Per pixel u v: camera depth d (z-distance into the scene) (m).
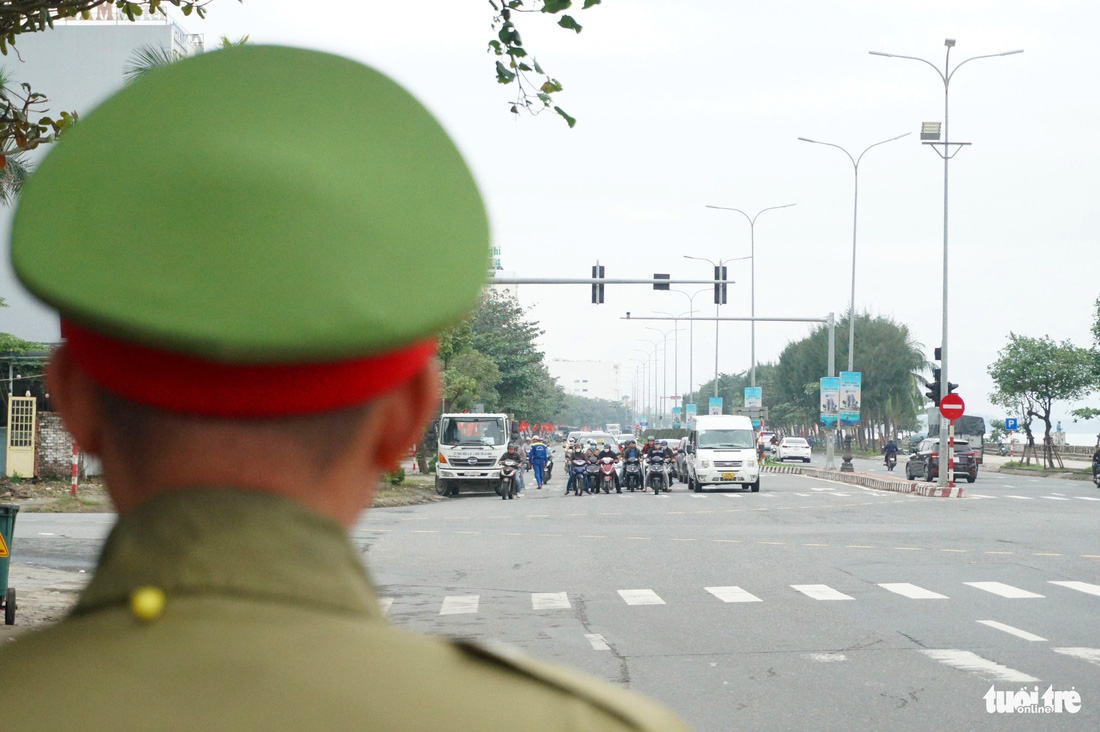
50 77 56.31
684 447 46.25
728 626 11.43
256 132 0.87
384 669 0.87
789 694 8.43
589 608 12.70
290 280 0.84
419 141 0.91
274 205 0.84
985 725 7.55
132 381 0.88
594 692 0.92
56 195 0.85
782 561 17.30
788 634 10.95
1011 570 16.03
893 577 15.30
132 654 0.85
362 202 0.87
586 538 21.38
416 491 36.34
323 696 0.84
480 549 19.30
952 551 18.66
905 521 25.36
